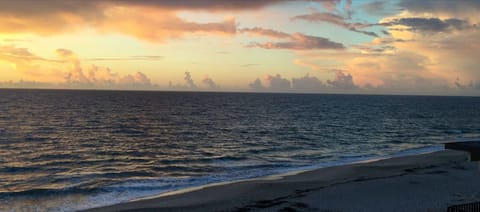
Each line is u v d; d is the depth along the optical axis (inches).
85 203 848.3
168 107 4805.6
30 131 2242.9
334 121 3255.4
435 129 2871.6
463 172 1144.8
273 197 871.7
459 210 630.5
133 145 1818.4
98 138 2041.1
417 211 740.7
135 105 5059.1
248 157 1513.3
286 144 1902.1
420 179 1042.1
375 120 3474.4
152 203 828.6
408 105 6663.4
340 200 836.6
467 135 2559.1
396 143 2065.7
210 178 1115.9
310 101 7593.5
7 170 1240.2
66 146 1759.4
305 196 873.5
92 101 5772.6
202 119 3230.8
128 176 1149.7
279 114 3924.7
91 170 1248.8
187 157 1499.8
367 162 1368.1
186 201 844.6
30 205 832.9
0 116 3048.7
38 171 1231.5
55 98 6505.9
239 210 774.5
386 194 883.4
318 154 1627.7
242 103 6190.9
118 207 798.5
